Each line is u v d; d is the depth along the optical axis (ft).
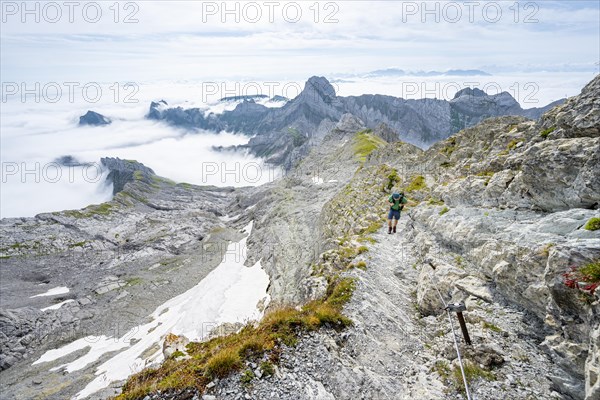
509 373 34.76
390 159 246.47
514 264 42.60
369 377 36.32
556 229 40.27
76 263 530.68
